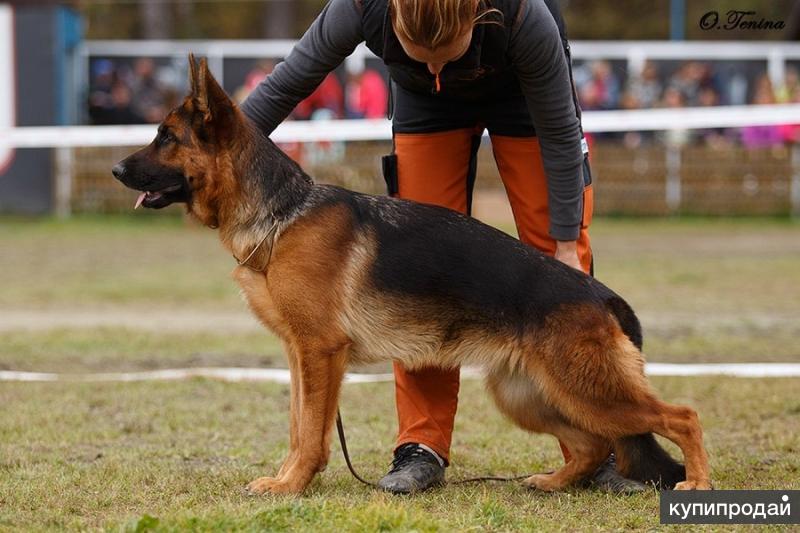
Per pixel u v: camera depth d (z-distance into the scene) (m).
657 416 4.54
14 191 19.73
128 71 19.81
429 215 4.72
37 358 8.42
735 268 13.79
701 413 6.46
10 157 19.58
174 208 20.27
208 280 12.96
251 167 4.65
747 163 20.44
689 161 20.47
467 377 7.72
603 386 4.50
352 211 4.65
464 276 4.57
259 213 4.61
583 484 4.88
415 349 4.62
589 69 20.09
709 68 20.19
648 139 20.88
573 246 4.86
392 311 4.58
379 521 3.94
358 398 7.07
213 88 4.58
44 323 10.17
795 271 13.50
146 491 4.66
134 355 8.61
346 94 19.30
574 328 4.49
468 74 4.44
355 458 5.50
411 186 5.02
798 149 20.34
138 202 4.72
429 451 4.93
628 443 4.72
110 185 19.92
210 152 4.64
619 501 4.54
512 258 4.61
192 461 5.37
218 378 7.58
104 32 31.66
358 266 4.58
